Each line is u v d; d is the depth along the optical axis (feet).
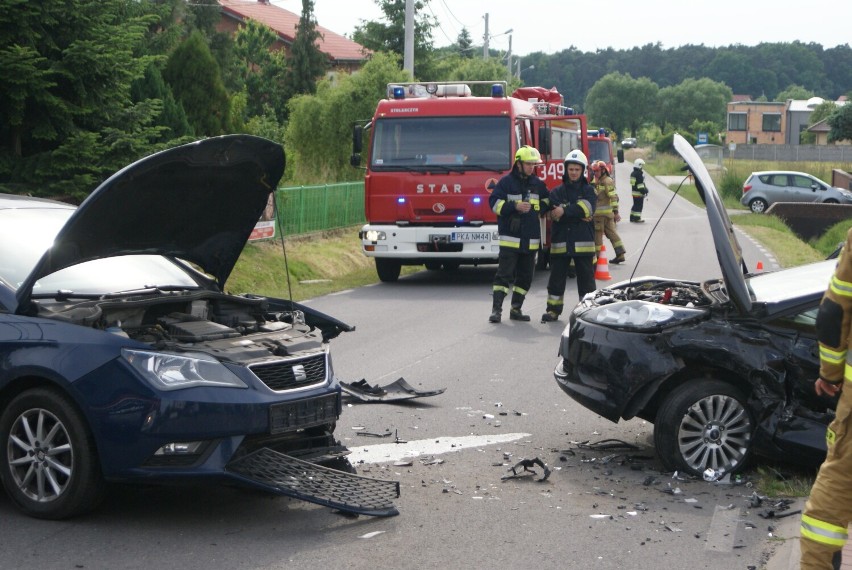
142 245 20.62
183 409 17.58
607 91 583.17
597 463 23.22
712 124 477.36
